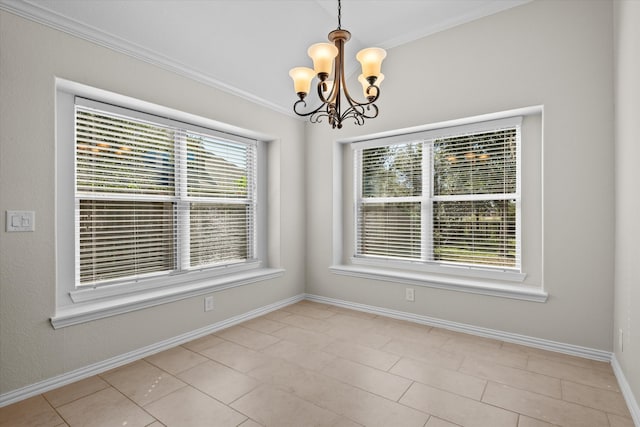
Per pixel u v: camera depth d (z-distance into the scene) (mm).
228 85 3037
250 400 1917
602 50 2350
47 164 2004
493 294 2814
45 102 1983
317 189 3939
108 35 2207
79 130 2330
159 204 2795
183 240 2965
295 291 3957
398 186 3533
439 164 3275
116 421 1719
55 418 1743
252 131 3363
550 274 2566
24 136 1910
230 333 2988
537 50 2586
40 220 1980
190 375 2215
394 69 3312
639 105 1693
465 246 3143
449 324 3057
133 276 2623
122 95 2326
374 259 3684
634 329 1797
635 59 1759
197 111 2830
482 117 2875
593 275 2406
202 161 3135
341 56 1947
